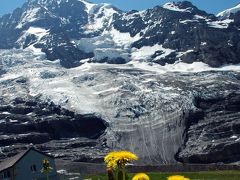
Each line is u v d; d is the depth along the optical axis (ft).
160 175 426.10
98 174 510.17
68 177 419.54
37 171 393.50
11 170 383.24
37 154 398.01
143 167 549.54
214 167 556.10
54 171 405.39
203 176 413.18
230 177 396.37
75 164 620.49
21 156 390.63
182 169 552.00
